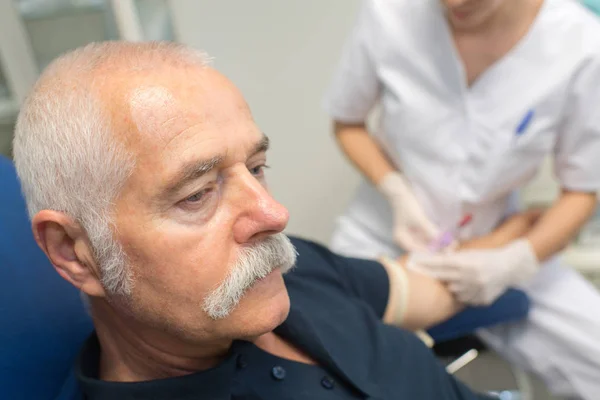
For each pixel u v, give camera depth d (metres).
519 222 1.23
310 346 0.75
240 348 0.69
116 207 0.55
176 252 0.56
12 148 0.62
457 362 1.17
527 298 1.18
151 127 0.54
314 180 1.80
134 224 0.56
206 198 0.57
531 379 1.53
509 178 1.16
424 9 1.11
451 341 1.21
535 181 1.56
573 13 1.04
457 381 0.93
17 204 0.83
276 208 0.58
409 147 1.20
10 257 0.77
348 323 0.84
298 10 1.53
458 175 1.17
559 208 1.16
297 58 1.60
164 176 0.54
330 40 1.57
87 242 0.58
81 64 0.58
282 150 1.75
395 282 1.00
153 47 0.60
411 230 1.25
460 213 1.22
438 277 1.09
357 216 1.45
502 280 1.09
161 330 0.62
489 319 1.12
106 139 0.54
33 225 0.58
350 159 1.36
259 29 1.56
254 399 0.68
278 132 1.72
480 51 1.08
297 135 1.72
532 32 1.04
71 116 0.55
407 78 1.16
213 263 0.57
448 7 1.00
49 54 1.53
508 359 1.30
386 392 0.79
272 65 1.62
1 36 1.41
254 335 0.60
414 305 1.01
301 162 1.77
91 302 0.68
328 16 1.54
